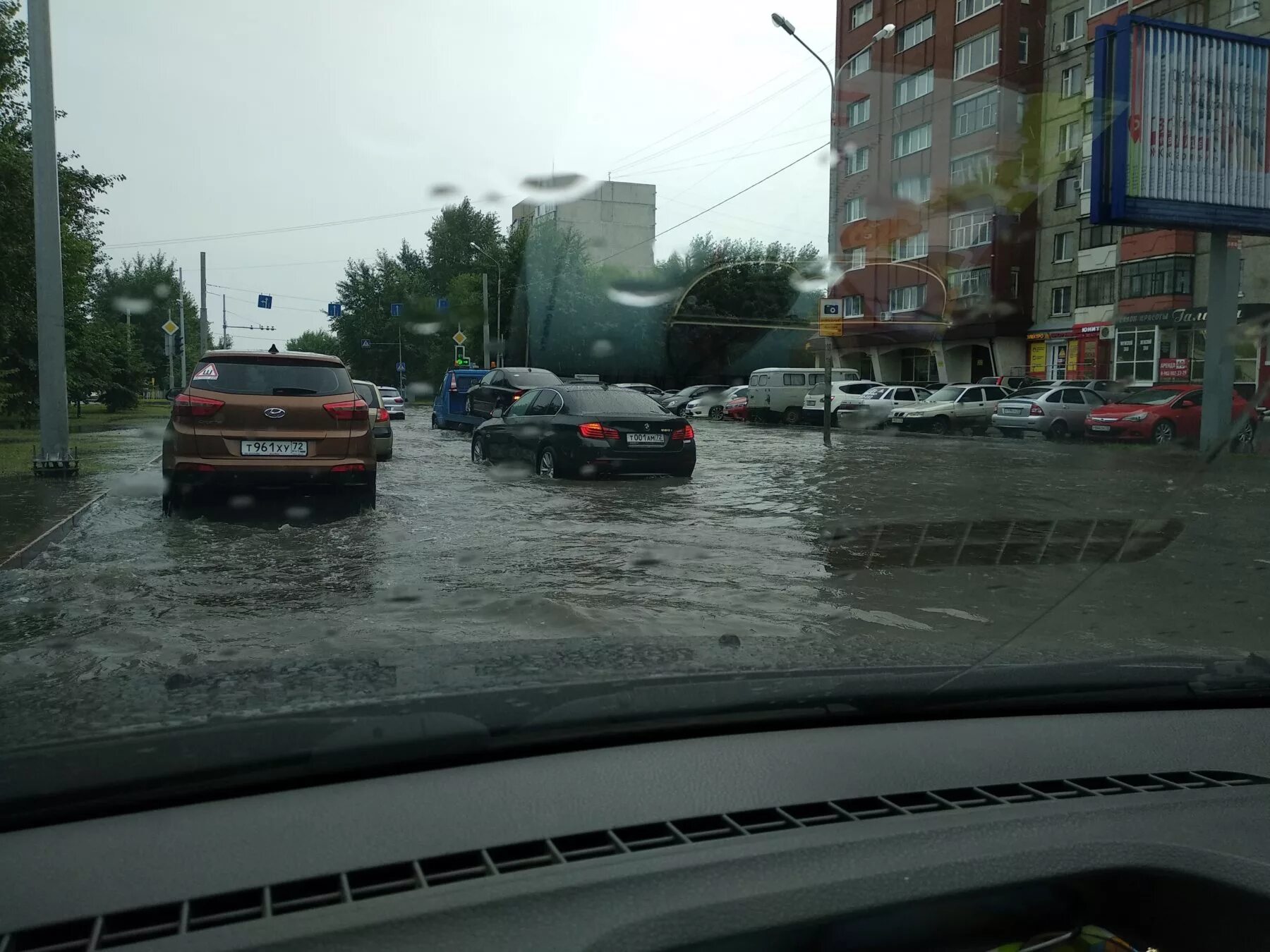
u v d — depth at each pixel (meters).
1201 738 2.08
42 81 11.47
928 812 1.62
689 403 37.69
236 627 4.52
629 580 5.93
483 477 12.31
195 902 1.31
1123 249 33.31
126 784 1.58
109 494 10.06
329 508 9.23
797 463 15.73
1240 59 17.00
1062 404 23.86
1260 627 4.82
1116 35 16.44
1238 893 1.46
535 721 1.85
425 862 1.41
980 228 37.88
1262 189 17.16
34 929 1.25
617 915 1.30
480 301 52.44
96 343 33.59
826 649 2.62
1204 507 10.03
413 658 2.40
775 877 1.38
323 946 1.22
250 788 1.65
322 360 8.73
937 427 27.30
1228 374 16.66
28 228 21.50
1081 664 2.39
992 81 36.22
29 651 3.93
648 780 1.72
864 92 41.47
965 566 6.64
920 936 1.43
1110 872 1.48
